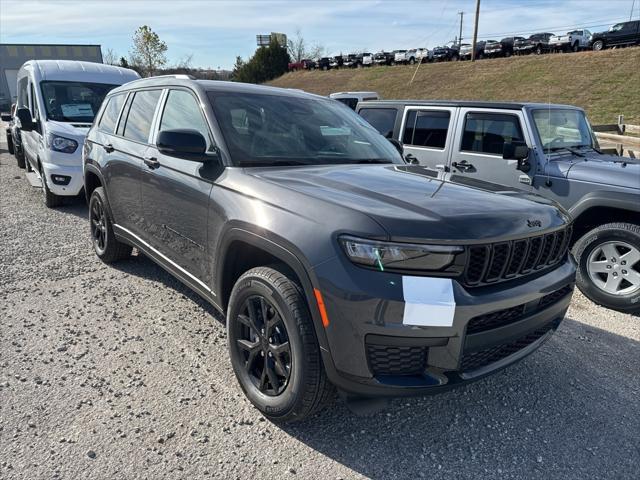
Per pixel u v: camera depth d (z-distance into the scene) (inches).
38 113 300.0
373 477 90.3
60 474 86.4
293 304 92.3
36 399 107.1
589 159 204.4
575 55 1387.8
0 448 92.0
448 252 83.7
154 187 142.2
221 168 117.7
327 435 100.9
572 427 107.2
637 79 1154.0
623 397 119.3
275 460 93.0
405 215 87.2
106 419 101.8
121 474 87.2
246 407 108.3
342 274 84.3
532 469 94.1
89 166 191.3
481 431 104.7
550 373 129.3
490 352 94.4
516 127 211.0
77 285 173.5
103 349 130.0
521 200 105.3
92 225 202.2
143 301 161.5
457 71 1604.3
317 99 159.0
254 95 141.0
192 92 136.7
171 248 139.5
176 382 116.3
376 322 82.4
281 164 122.0
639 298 167.8
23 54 1443.2
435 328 82.8
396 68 1867.6
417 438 101.5
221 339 137.8
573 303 182.1
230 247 110.4
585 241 180.1
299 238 90.6
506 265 90.7
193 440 97.0
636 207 170.1
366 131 155.7
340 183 106.0
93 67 338.6
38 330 138.9
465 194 103.3
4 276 179.3
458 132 231.9
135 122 165.3
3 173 423.5
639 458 98.0
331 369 88.0
